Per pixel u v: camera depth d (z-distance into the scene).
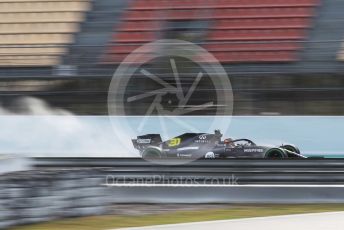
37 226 21.88
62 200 23.30
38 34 59.72
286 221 21.52
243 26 56.94
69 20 60.75
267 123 43.84
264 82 45.28
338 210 25.30
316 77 44.56
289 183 27.80
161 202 27.75
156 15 59.75
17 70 50.72
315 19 56.59
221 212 25.17
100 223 22.55
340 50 49.84
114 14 60.72
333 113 43.25
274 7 58.66
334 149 42.31
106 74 49.47
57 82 48.47
